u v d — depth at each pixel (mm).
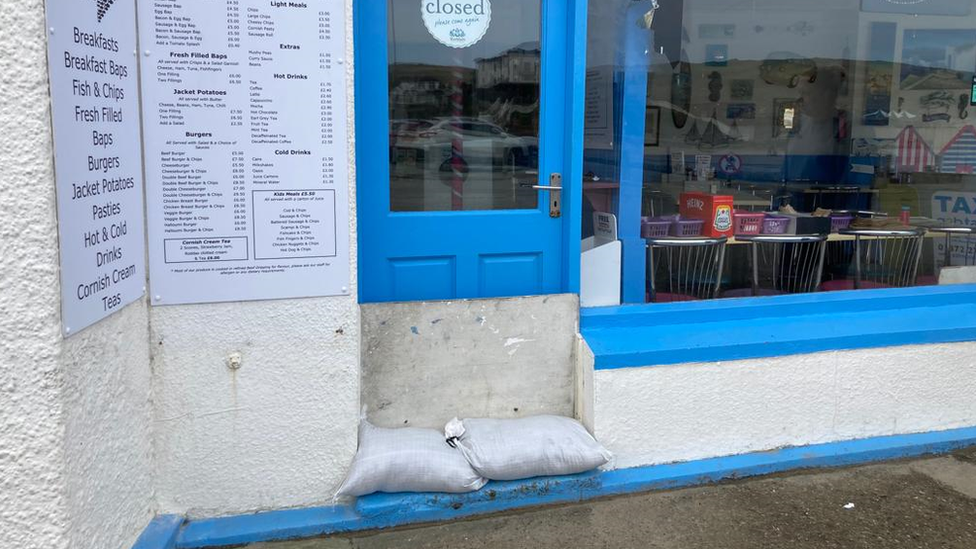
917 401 4035
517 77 3711
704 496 3557
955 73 5180
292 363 3123
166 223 2916
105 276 2514
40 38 2072
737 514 3416
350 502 3260
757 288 4621
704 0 4406
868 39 5023
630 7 4113
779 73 4773
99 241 2465
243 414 3111
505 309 3625
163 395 3021
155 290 2945
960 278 4941
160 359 2994
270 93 2939
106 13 2500
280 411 3145
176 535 3010
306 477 3221
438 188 3693
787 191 4934
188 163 2902
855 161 5207
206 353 3033
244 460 3145
